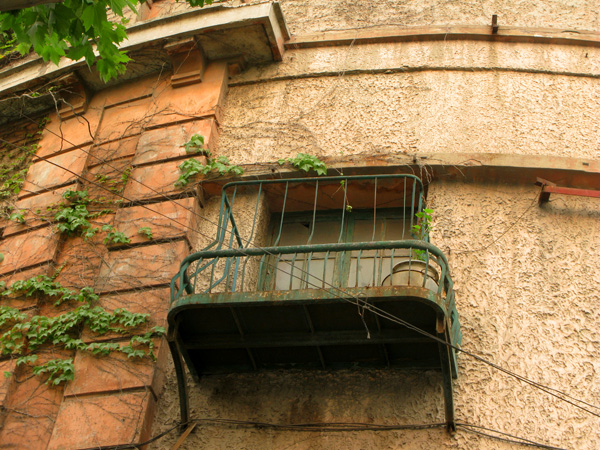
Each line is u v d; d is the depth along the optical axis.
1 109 9.72
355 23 9.41
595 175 7.21
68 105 9.34
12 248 7.98
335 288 5.54
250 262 7.13
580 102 8.09
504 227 6.95
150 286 6.99
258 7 8.77
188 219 7.40
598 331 6.16
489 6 9.35
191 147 8.03
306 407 6.07
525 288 6.48
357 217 7.77
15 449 6.32
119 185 8.17
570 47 8.69
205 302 5.72
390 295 5.42
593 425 5.62
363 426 5.84
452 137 7.81
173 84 8.88
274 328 5.97
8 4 4.35
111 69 6.67
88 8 5.65
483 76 8.41
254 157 8.02
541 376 5.93
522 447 5.56
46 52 6.28
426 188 7.48
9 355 6.91
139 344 6.61
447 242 6.86
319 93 8.57
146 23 9.04
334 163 7.63
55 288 7.36
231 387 6.33
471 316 6.33
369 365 6.15
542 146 7.64
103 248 7.59
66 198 8.18
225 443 5.96
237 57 9.04
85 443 6.09
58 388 6.62
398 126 8.01
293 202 7.82
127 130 8.70
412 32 8.92
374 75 8.64
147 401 6.23
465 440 5.62
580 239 6.81
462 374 6.00
